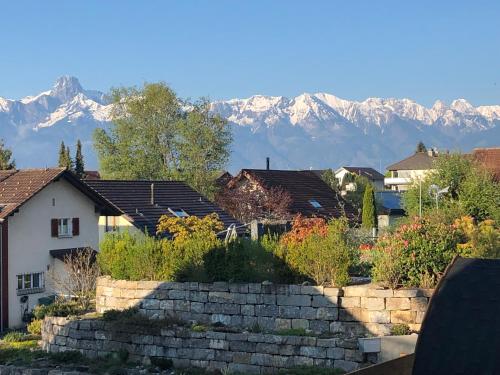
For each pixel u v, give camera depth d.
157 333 22.02
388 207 65.50
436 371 9.58
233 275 22.62
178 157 64.19
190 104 65.56
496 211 36.75
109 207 39.47
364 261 23.23
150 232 39.19
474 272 10.64
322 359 19.14
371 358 18.53
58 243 36.66
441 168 41.69
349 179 80.75
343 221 26.81
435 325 10.07
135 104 65.38
